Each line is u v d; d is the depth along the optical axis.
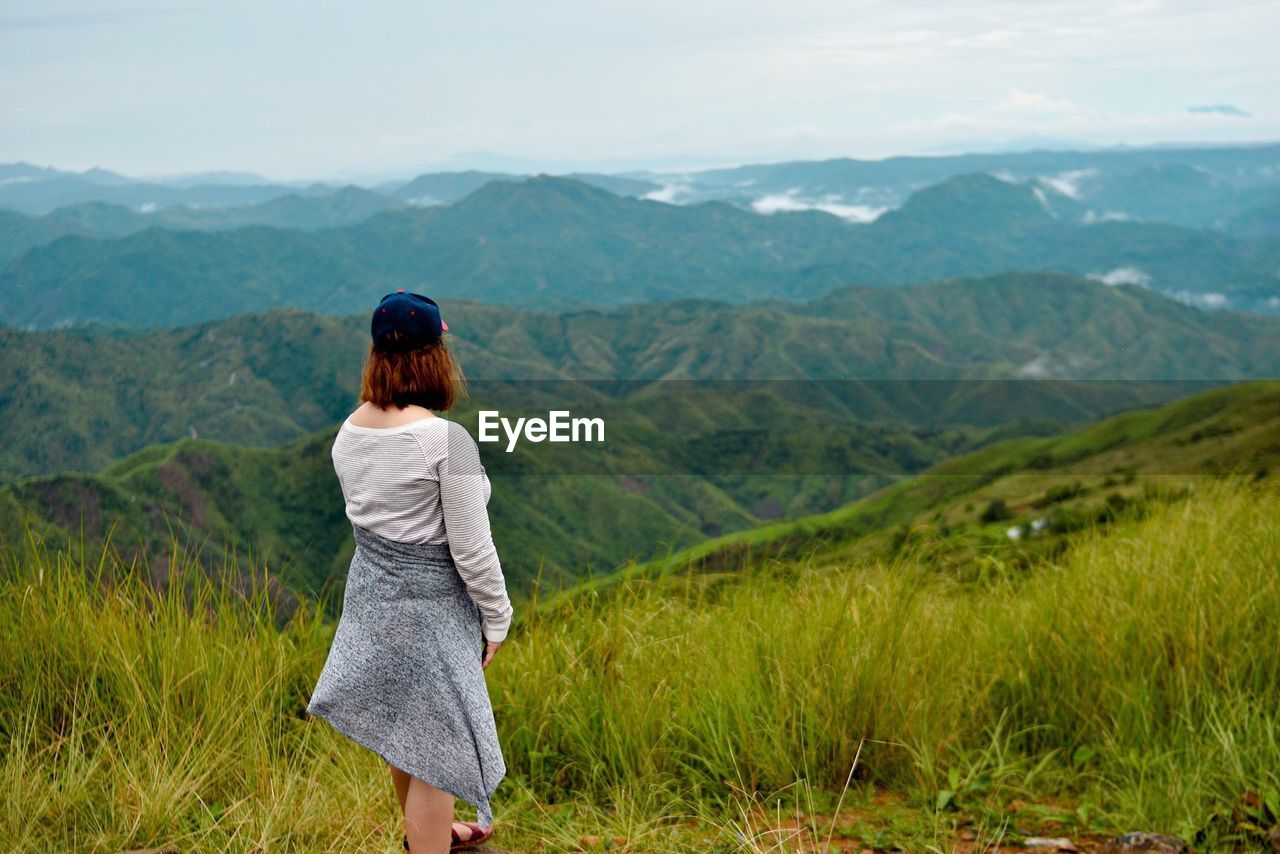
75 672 4.05
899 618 4.38
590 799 3.83
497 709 4.31
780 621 4.50
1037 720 4.44
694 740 4.09
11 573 4.05
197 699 4.00
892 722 4.14
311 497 151.00
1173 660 4.45
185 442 160.38
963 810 3.80
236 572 4.30
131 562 4.18
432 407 2.76
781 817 3.74
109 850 3.22
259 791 3.60
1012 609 4.90
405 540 2.68
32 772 3.57
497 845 3.54
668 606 4.62
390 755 2.70
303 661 4.42
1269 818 3.44
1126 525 5.40
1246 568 4.89
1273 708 4.12
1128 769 3.95
